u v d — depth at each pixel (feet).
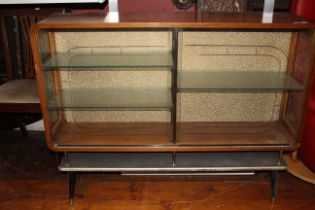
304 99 5.58
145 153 6.33
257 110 6.86
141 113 6.87
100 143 6.01
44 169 7.16
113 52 6.40
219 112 6.88
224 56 6.42
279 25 5.11
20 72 7.30
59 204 6.18
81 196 6.39
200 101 6.76
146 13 6.20
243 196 6.37
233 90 5.86
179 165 6.02
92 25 5.13
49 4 6.94
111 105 6.10
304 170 6.83
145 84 6.70
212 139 6.15
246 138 6.17
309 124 6.24
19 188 6.59
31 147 7.97
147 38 6.31
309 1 6.40
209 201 6.24
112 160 6.14
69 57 6.17
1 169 7.17
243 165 5.99
